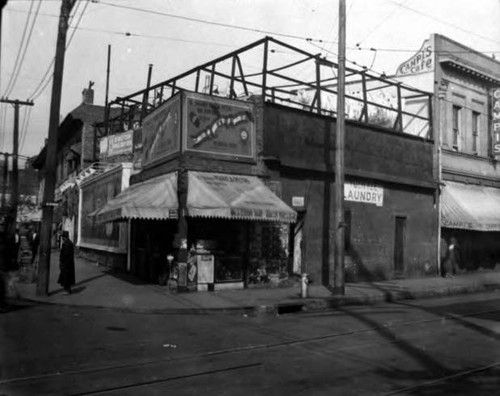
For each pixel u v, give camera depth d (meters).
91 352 8.36
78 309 12.82
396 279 21.80
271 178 17.08
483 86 27.81
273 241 17.19
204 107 15.85
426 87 24.69
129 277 18.42
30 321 10.97
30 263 21.88
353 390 6.54
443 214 23.89
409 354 8.54
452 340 9.77
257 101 17.02
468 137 26.62
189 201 14.88
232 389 6.54
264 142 16.91
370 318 12.41
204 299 14.07
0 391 6.29
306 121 18.20
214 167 15.86
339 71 16.02
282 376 7.15
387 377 7.16
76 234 28.58
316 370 7.49
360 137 20.42
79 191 28.19
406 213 22.48
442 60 24.77
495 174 28.09
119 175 20.69
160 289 15.69
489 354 8.65
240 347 8.95
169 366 7.60
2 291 12.11
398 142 22.14
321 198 18.72
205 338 9.70
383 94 25.47
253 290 16.09
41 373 7.09
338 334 10.24
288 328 10.91
